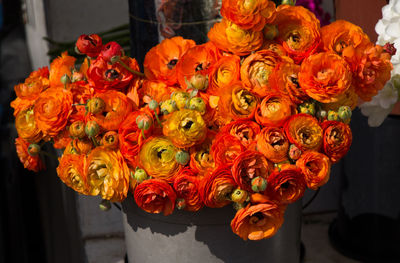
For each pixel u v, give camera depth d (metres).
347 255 1.35
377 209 1.30
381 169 1.28
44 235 0.89
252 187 0.88
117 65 0.96
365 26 1.22
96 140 0.95
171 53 1.00
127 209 1.05
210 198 0.90
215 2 1.08
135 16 1.15
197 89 0.93
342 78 0.90
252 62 0.93
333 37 0.96
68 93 0.95
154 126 0.94
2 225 0.85
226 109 0.91
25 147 0.97
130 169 0.95
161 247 1.02
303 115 0.90
